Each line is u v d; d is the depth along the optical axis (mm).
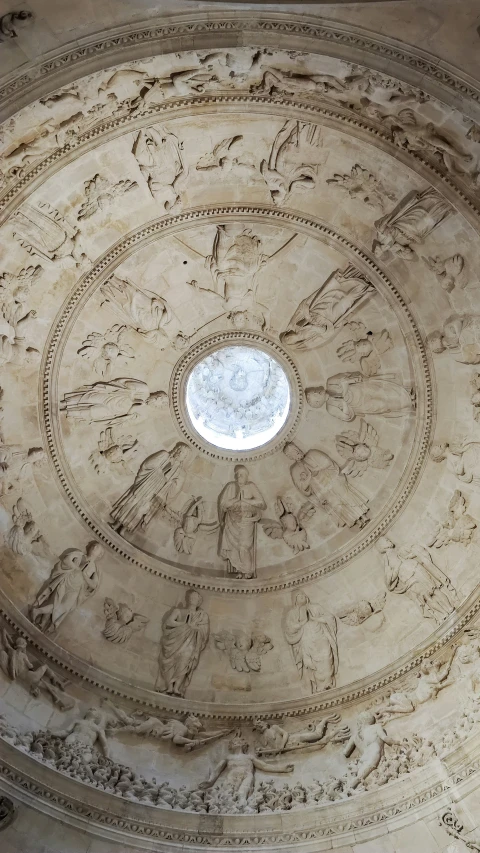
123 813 20734
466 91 18406
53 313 23875
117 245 23672
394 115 20266
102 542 25562
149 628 25453
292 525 26562
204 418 27625
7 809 19406
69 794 20391
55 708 22750
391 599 25453
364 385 25656
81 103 19734
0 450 24031
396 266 23875
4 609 23297
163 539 26234
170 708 24406
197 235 24109
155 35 18812
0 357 23453
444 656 23922
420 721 22922
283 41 18953
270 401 28094
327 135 21594
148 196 22969
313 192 23203
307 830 21016
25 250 22531
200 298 25266
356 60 18953
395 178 22016
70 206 22234
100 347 24922
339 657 25281
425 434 25141
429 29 18266
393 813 20906
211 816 21344
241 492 26766
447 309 23766
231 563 26453
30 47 18297
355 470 26203
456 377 24359
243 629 26016
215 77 20078
